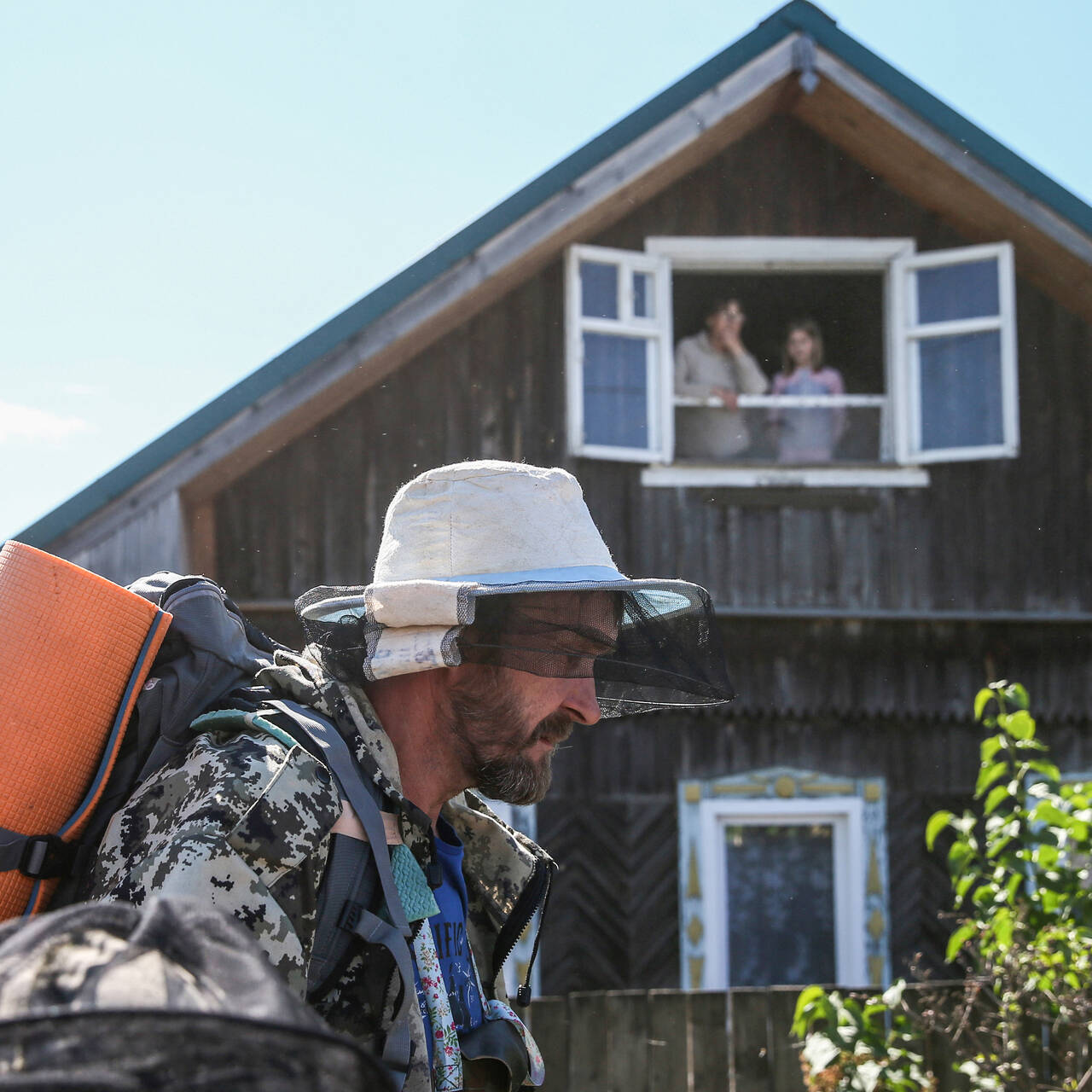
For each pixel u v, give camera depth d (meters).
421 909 1.44
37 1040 0.56
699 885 7.08
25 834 1.31
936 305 7.66
